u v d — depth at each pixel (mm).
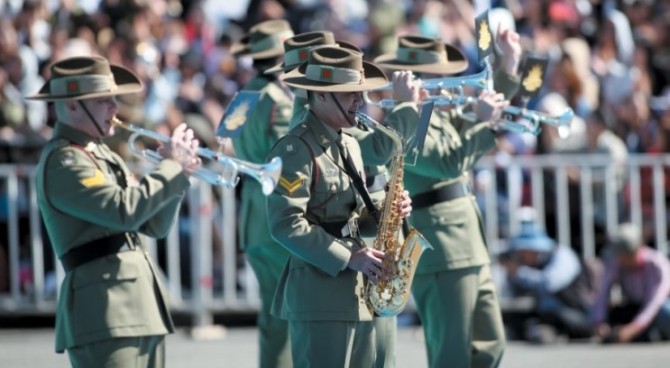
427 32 49219
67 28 46844
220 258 40906
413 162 23953
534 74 27438
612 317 39594
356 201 22781
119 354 21953
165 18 49500
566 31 52531
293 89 25484
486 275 27641
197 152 21562
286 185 22156
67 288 22109
